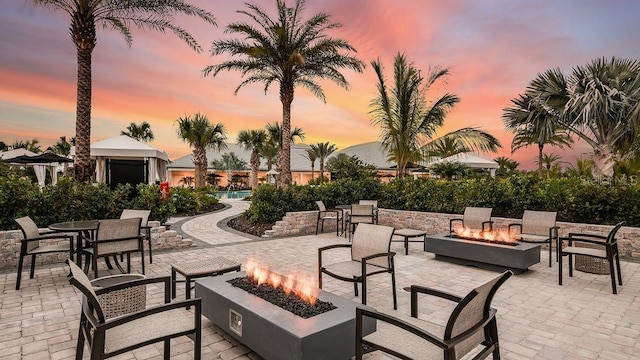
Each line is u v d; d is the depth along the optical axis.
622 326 3.63
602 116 9.15
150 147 13.96
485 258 5.93
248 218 11.23
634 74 9.26
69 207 7.04
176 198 14.73
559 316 3.91
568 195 7.90
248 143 30.42
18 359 2.91
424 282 5.28
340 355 2.55
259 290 3.26
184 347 3.12
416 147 13.47
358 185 12.30
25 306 4.13
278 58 12.14
